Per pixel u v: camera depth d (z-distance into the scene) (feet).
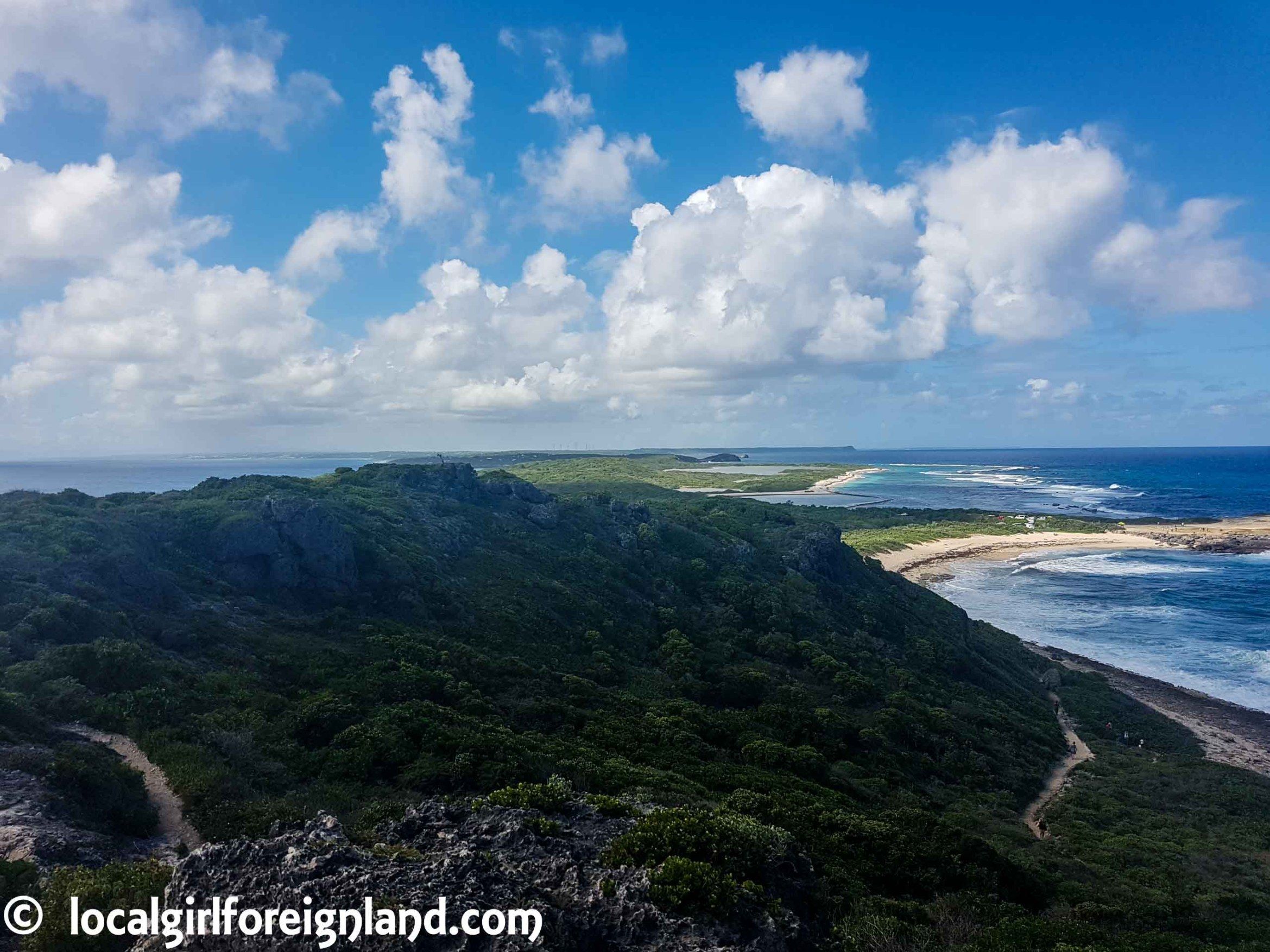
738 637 180.24
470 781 75.51
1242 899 84.84
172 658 95.96
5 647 83.76
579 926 41.78
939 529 464.24
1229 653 229.45
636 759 95.35
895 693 160.86
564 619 162.81
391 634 126.41
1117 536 443.32
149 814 60.59
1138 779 136.87
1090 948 56.13
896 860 71.67
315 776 75.25
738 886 49.57
